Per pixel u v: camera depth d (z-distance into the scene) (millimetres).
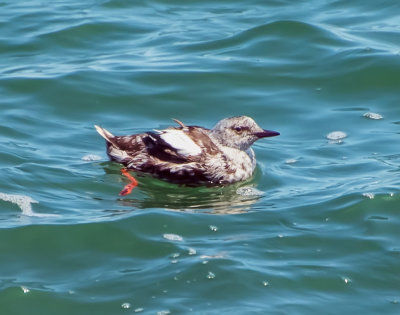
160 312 11484
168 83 20016
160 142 15922
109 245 13305
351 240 13492
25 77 19922
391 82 20016
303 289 12094
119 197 15172
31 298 11930
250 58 21234
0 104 18750
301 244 13367
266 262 12773
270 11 23984
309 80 20250
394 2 24109
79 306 11742
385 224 13992
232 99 19484
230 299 11781
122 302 11781
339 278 12375
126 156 16094
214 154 15961
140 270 12586
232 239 13500
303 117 18781
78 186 15469
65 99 19188
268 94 19719
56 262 12906
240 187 15922
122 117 18672
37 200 14789
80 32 22656
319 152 17172
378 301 11867
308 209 14586
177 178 15859
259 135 16234
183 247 13211
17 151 16641
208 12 24172
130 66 20781
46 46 21969
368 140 17594
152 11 24297
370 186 15273
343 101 19453
